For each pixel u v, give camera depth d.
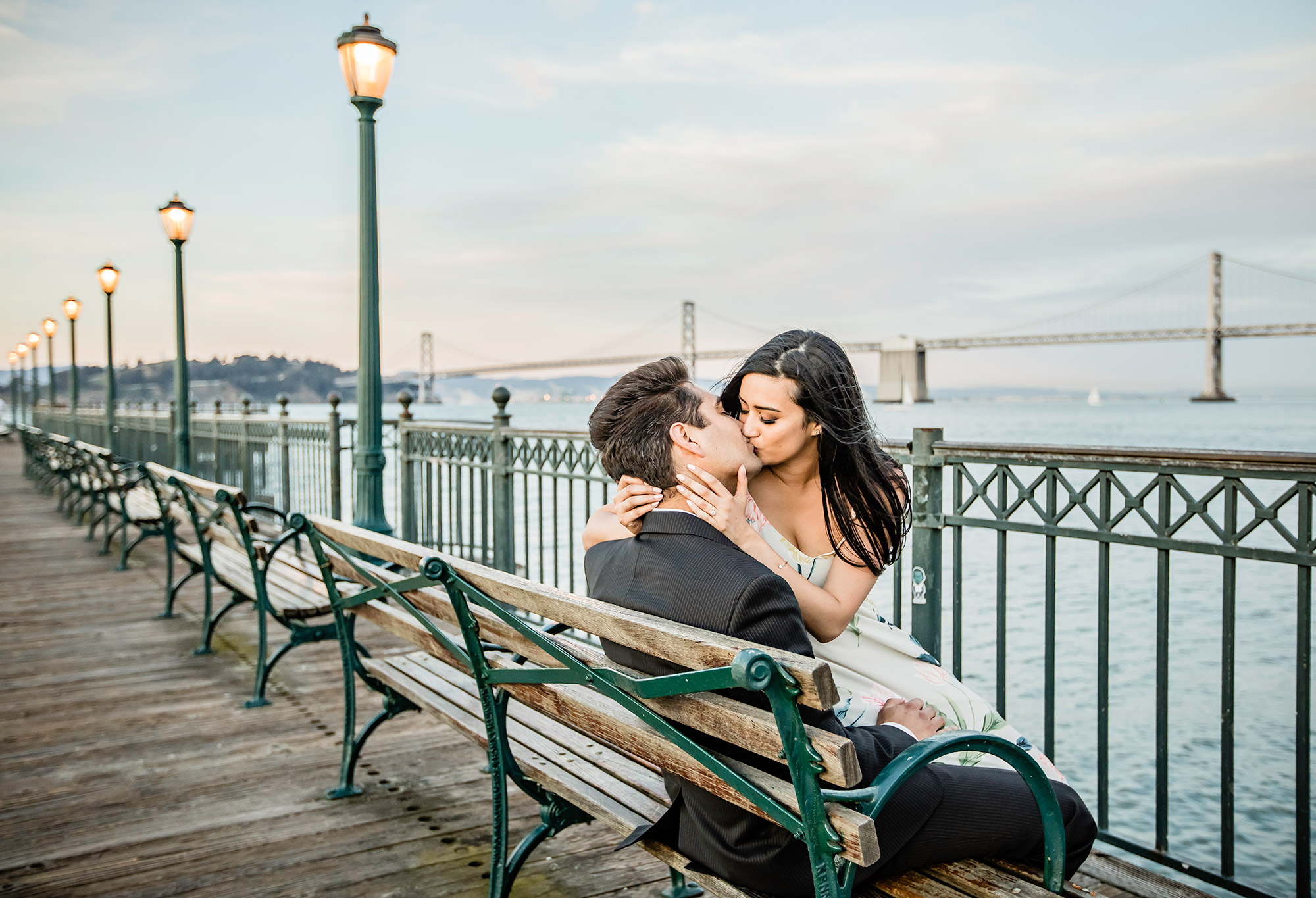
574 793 1.68
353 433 7.02
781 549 1.51
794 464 1.54
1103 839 2.14
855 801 1.07
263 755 3.04
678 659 1.09
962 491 2.42
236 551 4.76
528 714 2.18
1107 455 2.04
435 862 2.27
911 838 1.25
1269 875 3.76
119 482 7.39
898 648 1.62
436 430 5.74
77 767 2.92
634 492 1.31
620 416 1.33
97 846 2.36
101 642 4.64
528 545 4.59
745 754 1.23
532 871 2.23
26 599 5.77
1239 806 4.44
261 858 2.29
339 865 2.25
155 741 3.17
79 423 21.20
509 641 1.56
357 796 2.69
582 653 1.36
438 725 3.36
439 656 1.98
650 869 2.24
